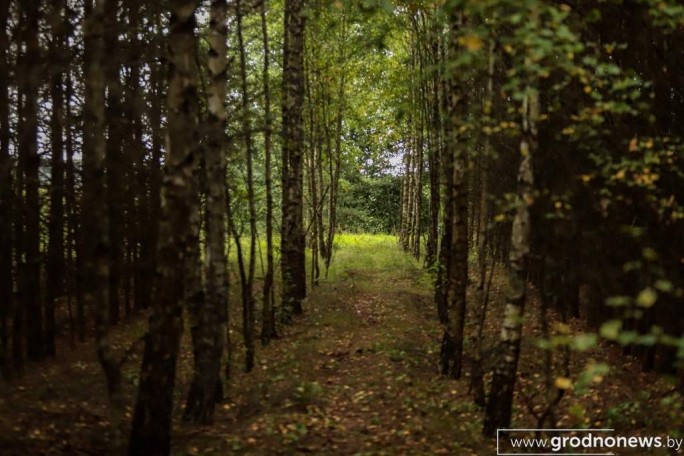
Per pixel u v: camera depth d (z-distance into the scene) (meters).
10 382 8.53
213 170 7.86
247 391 9.38
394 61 19.19
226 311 9.47
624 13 6.98
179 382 9.60
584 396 8.72
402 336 13.02
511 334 7.29
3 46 8.45
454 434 7.48
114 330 12.98
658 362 9.34
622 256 9.10
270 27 17.97
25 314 10.22
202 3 9.19
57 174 10.33
